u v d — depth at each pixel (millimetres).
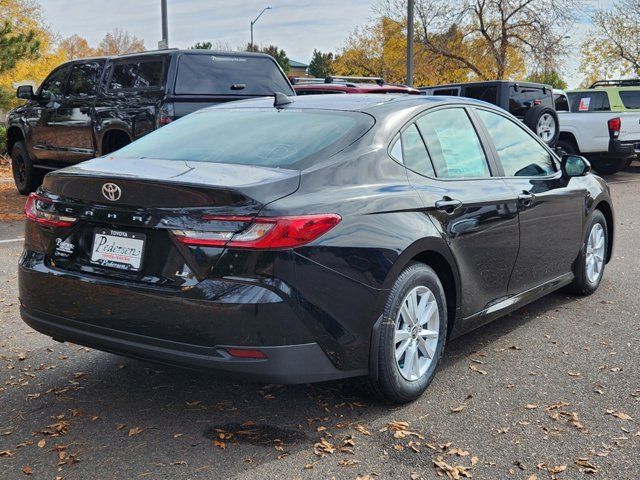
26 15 28547
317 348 3277
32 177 11477
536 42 32375
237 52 9289
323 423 3598
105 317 3432
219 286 3131
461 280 4180
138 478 3051
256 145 3832
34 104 10969
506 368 4398
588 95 17156
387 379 3621
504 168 4801
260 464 3176
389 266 3537
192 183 3209
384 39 41938
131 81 9141
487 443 3393
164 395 3957
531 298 5137
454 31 33562
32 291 3715
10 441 3396
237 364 3160
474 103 4824
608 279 6762
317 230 3248
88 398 3910
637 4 34125
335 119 4012
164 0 19312
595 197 5934
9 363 4441
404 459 3229
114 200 3408
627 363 4500
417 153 4098
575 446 3369
